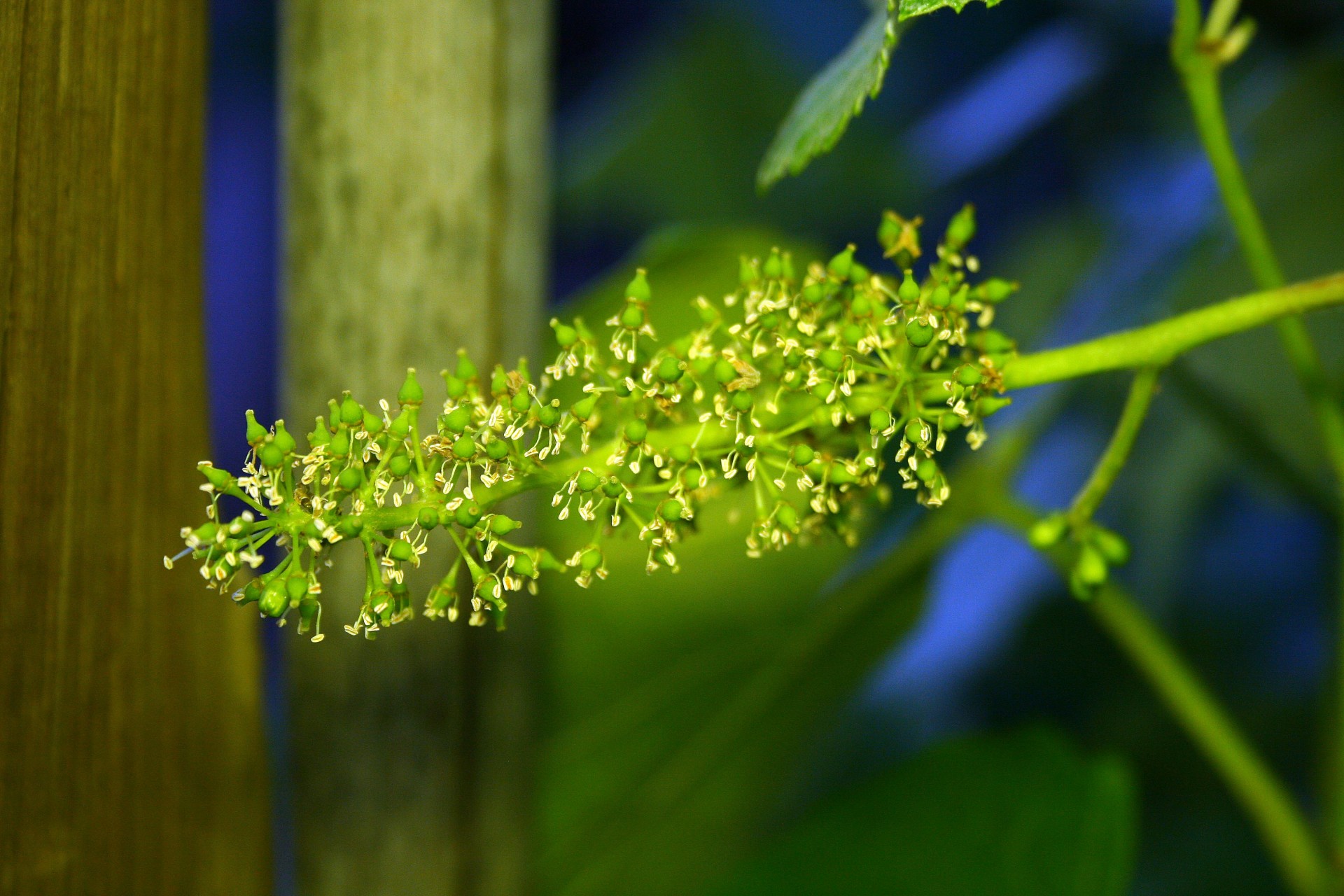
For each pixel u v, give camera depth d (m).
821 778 1.08
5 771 0.66
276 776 1.08
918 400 0.66
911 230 0.67
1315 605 1.11
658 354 0.66
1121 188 1.10
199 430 0.67
